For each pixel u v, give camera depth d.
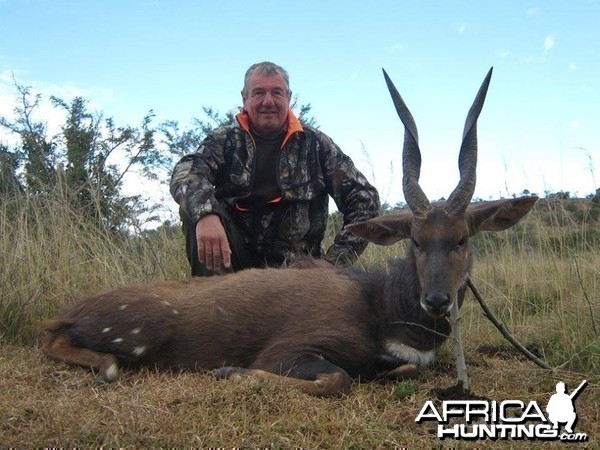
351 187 2.39
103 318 1.75
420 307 1.69
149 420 1.31
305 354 1.67
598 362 1.77
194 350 1.77
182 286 1.89
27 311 2.14
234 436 1.27
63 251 2.51
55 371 1.66
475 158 1.68
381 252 2.97
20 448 1.19
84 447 1.20
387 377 1.71
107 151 3.70
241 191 2.35
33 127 3.61
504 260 2.93
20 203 2.74
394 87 1.77
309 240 2.44
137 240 2.94
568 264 2.68
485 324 2.42
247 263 2.40
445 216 1.65
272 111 2.32
